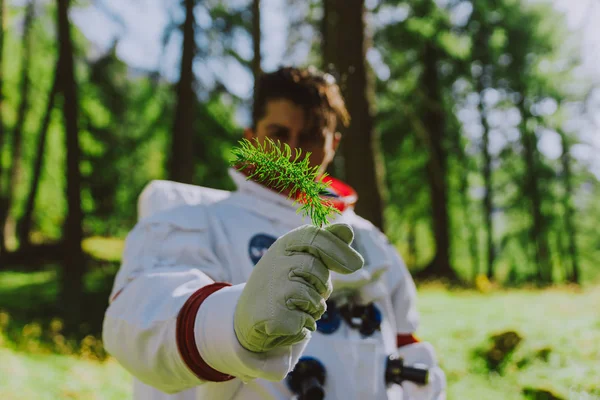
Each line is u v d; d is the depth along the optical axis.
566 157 28.17
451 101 22.36
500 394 5.66
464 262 33.22
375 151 7.33
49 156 21.70
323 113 1.51
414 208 25.22
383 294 1.50
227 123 17.11
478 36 19.75
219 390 1.30
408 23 15.13
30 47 18.95
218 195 1.64
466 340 7.63
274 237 1.44
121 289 1.25
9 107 20.28
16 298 10.84
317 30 12.67
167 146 19.50
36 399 5.14
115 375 6.39
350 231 0.86
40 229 23.44
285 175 0.94
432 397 1.63
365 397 1.38
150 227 1.35
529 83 22.78
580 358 6.39
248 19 12.91
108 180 22.77
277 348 0.94
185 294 1.08
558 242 30.11
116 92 18.84
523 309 11.08
